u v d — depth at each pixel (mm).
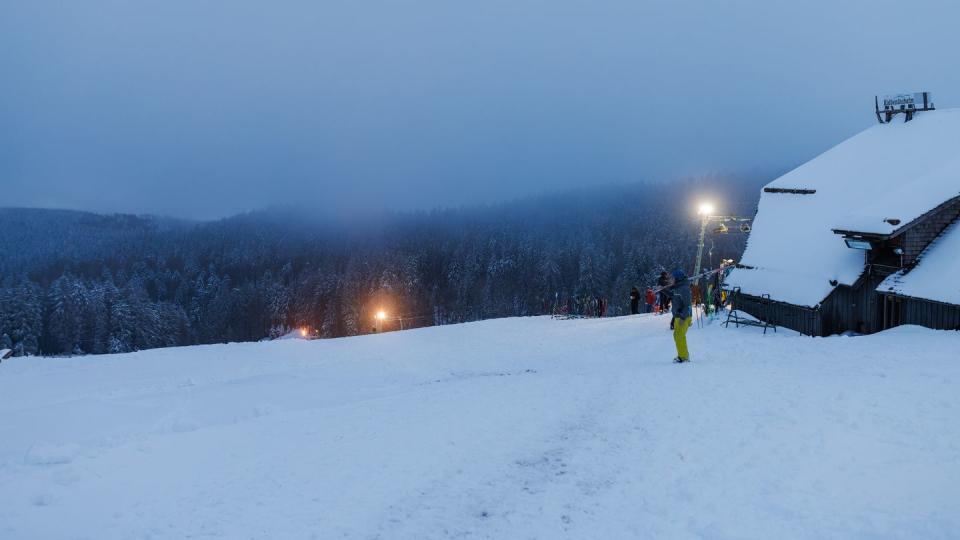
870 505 6703
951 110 23828
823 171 26281
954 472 7230
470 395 12836
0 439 11750
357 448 9414
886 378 11367
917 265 19109
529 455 8930
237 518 7113
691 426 9641
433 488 7859
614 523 6797
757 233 26609
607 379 13438
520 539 6562
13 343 75562
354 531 6797
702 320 25500
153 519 7109
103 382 20328
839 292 21078
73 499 7664
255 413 13688
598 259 106250
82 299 83812
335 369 21234
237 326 106250
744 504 6977
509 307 100625
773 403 10336
